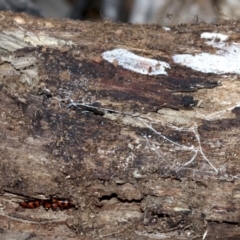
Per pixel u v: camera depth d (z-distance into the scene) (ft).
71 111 2.35
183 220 2.36
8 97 2.36
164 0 3.35
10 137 2.35
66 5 3.78
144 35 2.40
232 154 2.34
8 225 2.39
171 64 2.36
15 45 2.38
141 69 2.36
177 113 2.36
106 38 2.39
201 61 2.36
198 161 2.34
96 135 2.35
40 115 2.35
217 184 2.35
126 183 2.35
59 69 2.36
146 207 2.35
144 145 2.35
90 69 2.36
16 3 2.98
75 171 2.34
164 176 2.35
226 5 3.24
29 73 2.37
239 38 2.39
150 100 2.35
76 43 2.38
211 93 2.35
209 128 2.35
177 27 2.44
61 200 2.36
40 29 2.39
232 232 2.37
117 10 3.71
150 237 2.38
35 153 2.35
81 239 2.38
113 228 2.37
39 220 2.38
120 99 2.35
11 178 2.35
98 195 2.35
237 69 2.35
